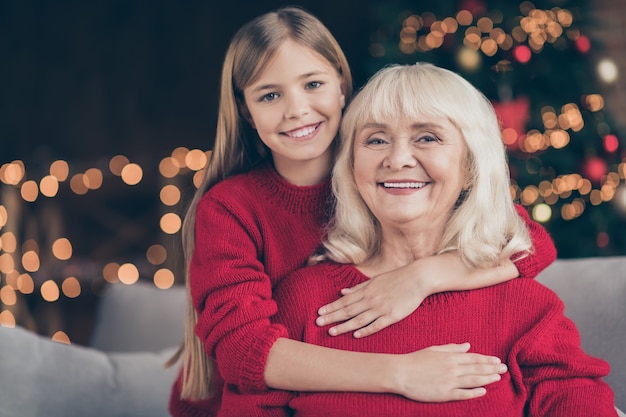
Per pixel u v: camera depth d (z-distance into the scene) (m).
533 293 1.58
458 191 1.60
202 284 1.64
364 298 1.57
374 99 1.57
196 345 1.77
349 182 1.66
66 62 5.83
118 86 5.80
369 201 1.60
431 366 1.45
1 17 5.84
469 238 1.59
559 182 3.49
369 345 1.54
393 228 1.63
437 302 1.56
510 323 1.55
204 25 5.67
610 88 4.11
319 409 1.48
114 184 5.52
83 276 5.14
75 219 5.54
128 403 2.04
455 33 3.57
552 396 1.49
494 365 1.46
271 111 1.72
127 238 5.56
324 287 1.63
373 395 1.46
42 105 5.85
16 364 1.98
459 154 1.57
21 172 5.00
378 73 1.63
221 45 5.65
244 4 5.58
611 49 4.15
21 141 5.85
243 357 1.52
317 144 1.73
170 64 5.74
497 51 3.57
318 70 1.72
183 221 1.92
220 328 1.55
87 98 5.81
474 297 1.57
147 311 2.42
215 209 1.73
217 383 1.79
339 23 5.27
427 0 3.72
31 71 5.85
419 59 3.59
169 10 5.71
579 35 3.62
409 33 3.72
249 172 1.83
